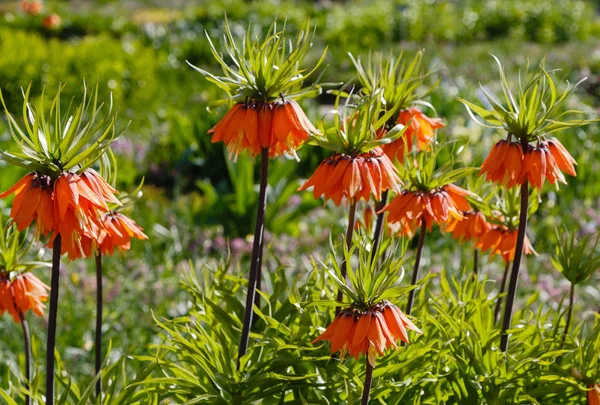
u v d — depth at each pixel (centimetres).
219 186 872
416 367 321
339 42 2156
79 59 1319
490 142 864
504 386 315
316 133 286
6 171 744
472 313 350
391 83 319
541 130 287
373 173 281
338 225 756
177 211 786
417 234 721
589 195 845
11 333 518
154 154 1003
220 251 710
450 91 1139
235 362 336
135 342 520
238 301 361
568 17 2561
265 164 294
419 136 337
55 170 249
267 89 279
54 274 266
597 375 299
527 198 309
